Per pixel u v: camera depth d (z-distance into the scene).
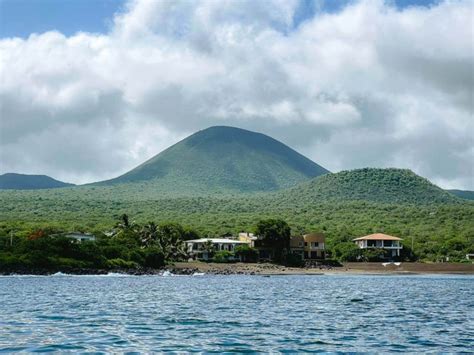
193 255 188.38
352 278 150.62
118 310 58.56
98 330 43.53
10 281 110.81
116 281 117.69
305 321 51.34
